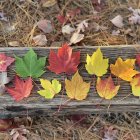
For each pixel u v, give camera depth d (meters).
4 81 1.04
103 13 1.22
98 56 1.03
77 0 1.23
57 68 1.04
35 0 1.22
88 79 1.06
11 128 1.08
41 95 1.04
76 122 1.10
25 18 1.20
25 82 1.04
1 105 1.03
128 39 1.18
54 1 1.22
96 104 1.05
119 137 1.08
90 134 1.09
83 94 1.03
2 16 1.18
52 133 1.09
